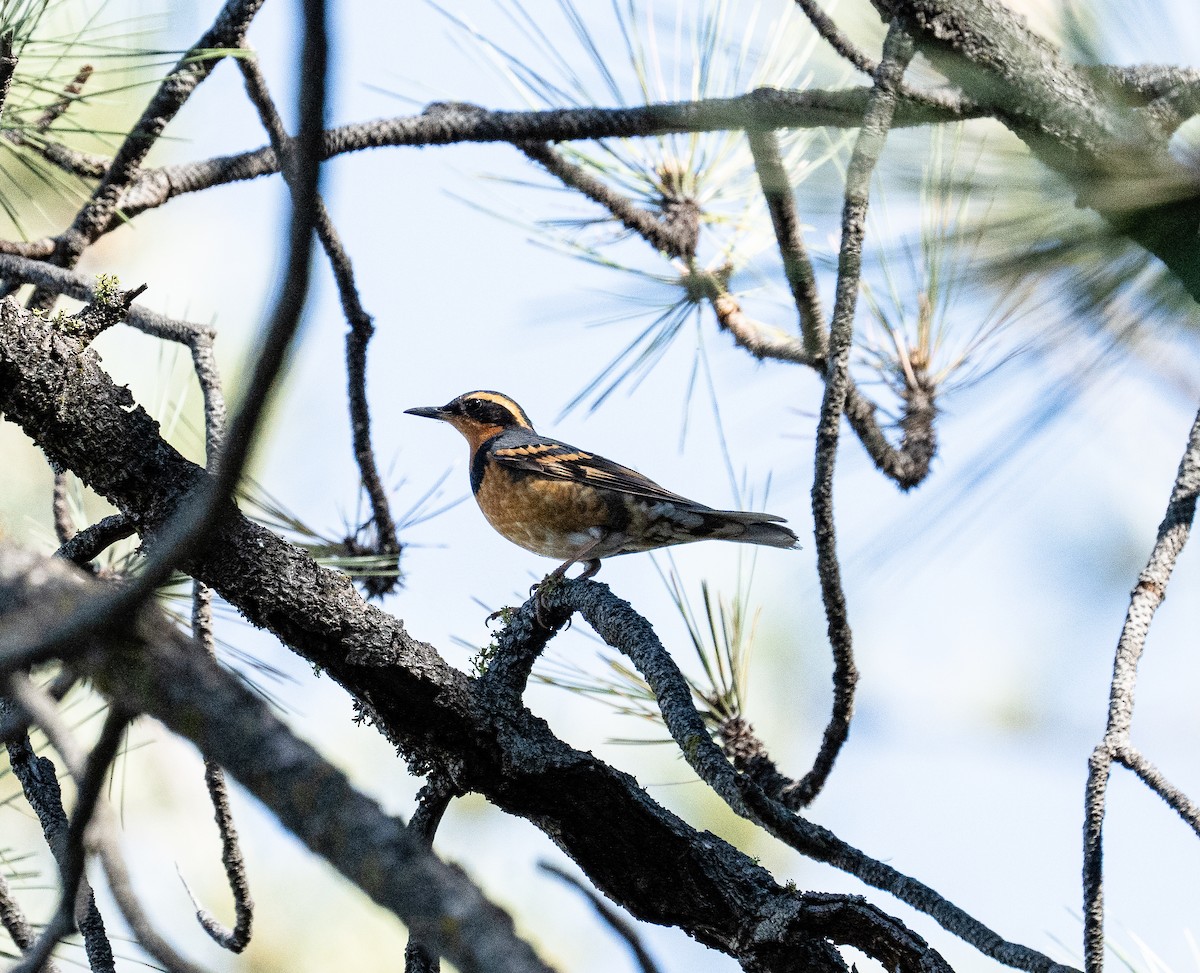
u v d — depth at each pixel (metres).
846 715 8.31
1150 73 5.99
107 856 4.08
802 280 9.55
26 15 8.51
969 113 7.41
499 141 10.02
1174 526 7.33
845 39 8.33
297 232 3.17
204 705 3.61
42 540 9.65
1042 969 5.57
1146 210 5.88
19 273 9.48
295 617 7.68
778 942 7.48
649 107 9.55
